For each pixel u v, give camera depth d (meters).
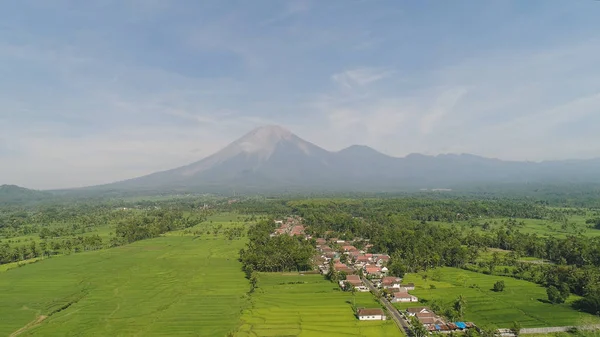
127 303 153.75
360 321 130.38
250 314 138.88
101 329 129.00
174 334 123.62
